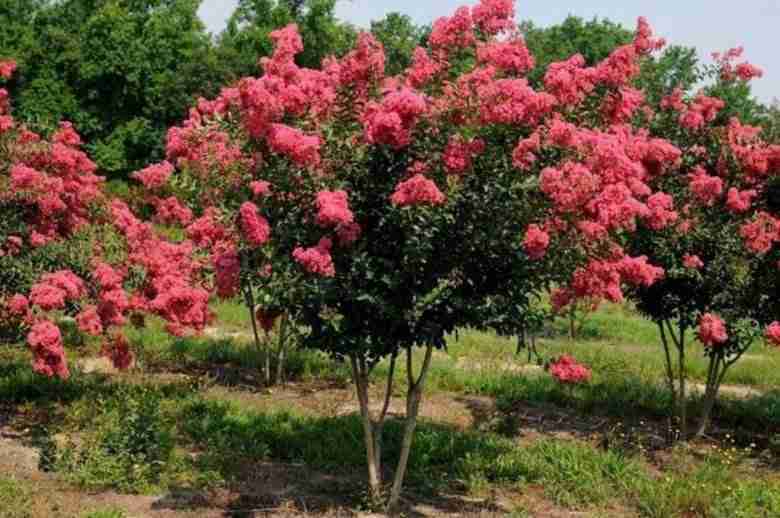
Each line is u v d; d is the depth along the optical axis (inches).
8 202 350.3
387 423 374.3
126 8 1786.4
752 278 372.5
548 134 250.4
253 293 464.8
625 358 592.7
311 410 406.6
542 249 248.4
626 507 303.3
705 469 342.6
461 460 332.5
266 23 1603.1
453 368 503.8
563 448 348.5
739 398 497.4
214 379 450.6
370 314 262.4
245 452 333.4
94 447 310.3
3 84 1688.0
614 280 284.4
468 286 266.5
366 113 256.2
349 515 275.4
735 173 375.2
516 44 263.4
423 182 235.5
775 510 298.4
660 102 399.5
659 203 299.9
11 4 1817.2
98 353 490.6
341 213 234.8
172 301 329.1
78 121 1679.4
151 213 805.2
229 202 273.9
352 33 1621.6
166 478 298.5
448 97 254.4
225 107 302.0
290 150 244.1
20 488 276.1
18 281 336.8
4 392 397.1
